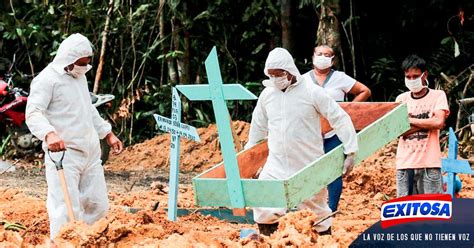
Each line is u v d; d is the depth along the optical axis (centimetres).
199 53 1934
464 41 1916
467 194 1203
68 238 702
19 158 1563
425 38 2019
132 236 719
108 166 1647
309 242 677
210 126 1716
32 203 1045
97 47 1922
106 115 1852
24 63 2012
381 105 923
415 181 905
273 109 782
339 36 1772
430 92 896
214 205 746
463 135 1691
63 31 1880
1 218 902
